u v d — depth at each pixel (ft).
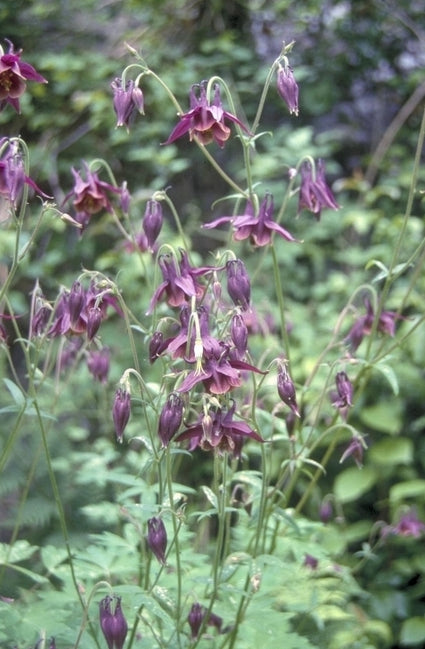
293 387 1.92
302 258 4.87
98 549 2.37
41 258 4.61
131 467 3.38
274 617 2.24
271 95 4.98
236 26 5.08
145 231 2.15
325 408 3.76
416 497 4.08
